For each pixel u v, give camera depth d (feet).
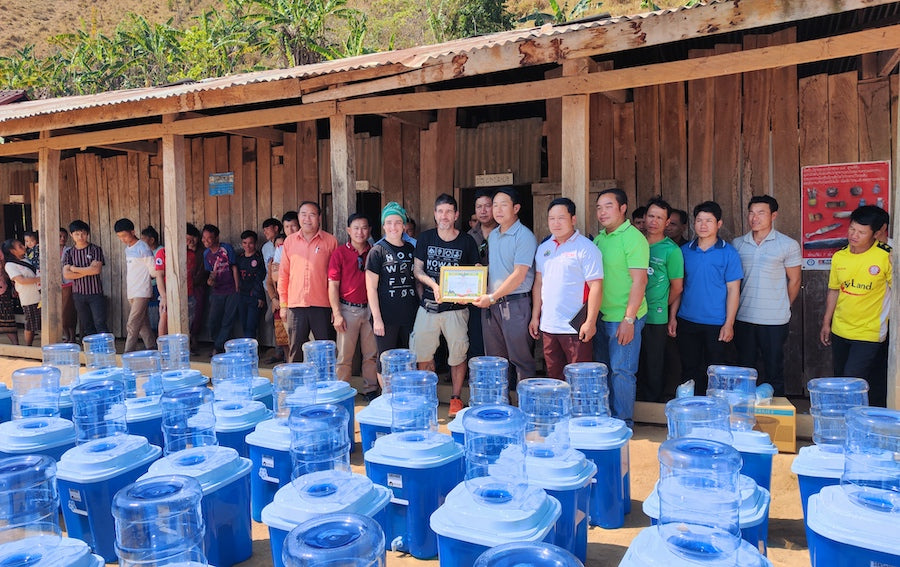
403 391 13.35
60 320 26.30
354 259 18.25
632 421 15.79
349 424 14.96
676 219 18.71
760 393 14.42
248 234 25.94
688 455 7.91
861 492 7.60
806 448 9.66
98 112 22.52
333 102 19.66
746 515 7.72
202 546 8.41
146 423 12.79
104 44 110.22
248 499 10.16
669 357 19.62
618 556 9.91
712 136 19.66
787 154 18.76
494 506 7.34
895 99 17.44
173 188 22.66
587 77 16.25
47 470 9.28
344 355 18.47
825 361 18.54
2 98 33.17
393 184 24.82
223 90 20.44
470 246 17.02
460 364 17.40
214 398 14.43
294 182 27.07
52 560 6.48
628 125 20.75
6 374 24.82
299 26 88.48
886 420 8.80
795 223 18.75
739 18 13.69
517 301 16.16
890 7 16.71
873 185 17.78
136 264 25.54
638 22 14.71
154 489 7.82
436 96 18.24
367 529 6.39
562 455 9.25
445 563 7.34
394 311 17.34
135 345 26.37
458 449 10.10
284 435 11.19
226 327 26.05
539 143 22.43
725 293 16.20
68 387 15.29
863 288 14.75
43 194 25.49
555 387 12.75
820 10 12.97
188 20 195.42
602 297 15.46
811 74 20.15
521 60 16.12
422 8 117.80
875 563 6.78
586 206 16.76
